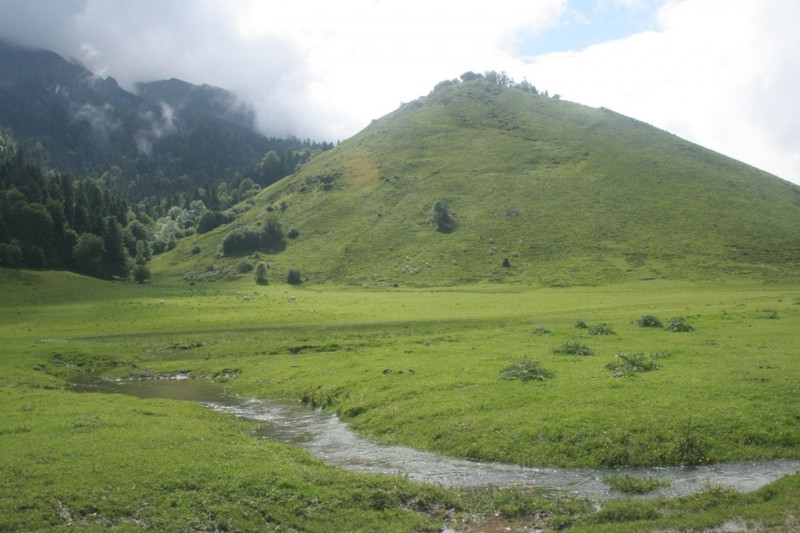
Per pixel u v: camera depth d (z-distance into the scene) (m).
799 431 22.58
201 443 22.58
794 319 53.44
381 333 61.97
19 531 15.12
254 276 165.00
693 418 23.73
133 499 17.08
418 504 17.81
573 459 21.78
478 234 177.00
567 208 186.25
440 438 24.75
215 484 18.19
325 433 27.47
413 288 142.00
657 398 26.38
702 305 77.12
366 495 18.08
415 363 39.41
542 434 23.52
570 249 158.12
